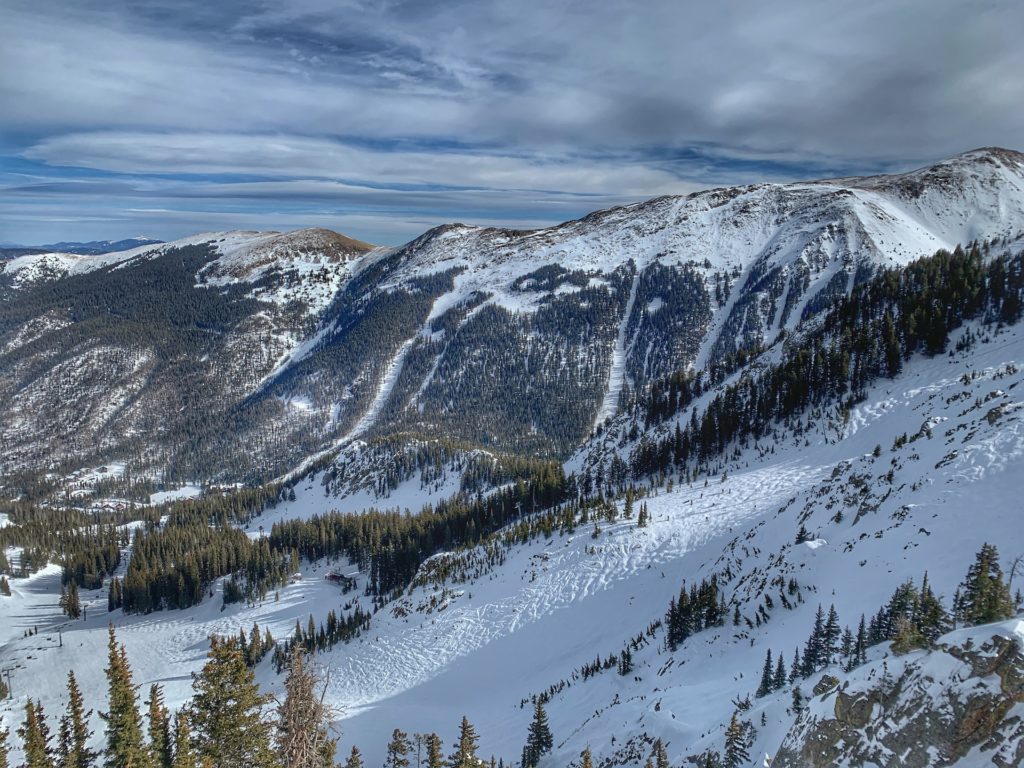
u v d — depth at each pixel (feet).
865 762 72.90
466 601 336.08
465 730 164.66
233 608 499.10
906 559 161.89
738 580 222.28
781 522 245.04
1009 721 64.13
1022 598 120.98
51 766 110.22
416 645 312.50
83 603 559.38
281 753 72.08
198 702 98.22
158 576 529.86
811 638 140.05
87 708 369.91
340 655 338.34
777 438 372.79
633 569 286.25
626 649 214.48
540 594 302.45
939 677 71.15
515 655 272.72
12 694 397.80
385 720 253.44
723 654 181.57
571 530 347.97
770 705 114.62
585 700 206.28
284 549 584.40
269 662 375.66
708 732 128.98
